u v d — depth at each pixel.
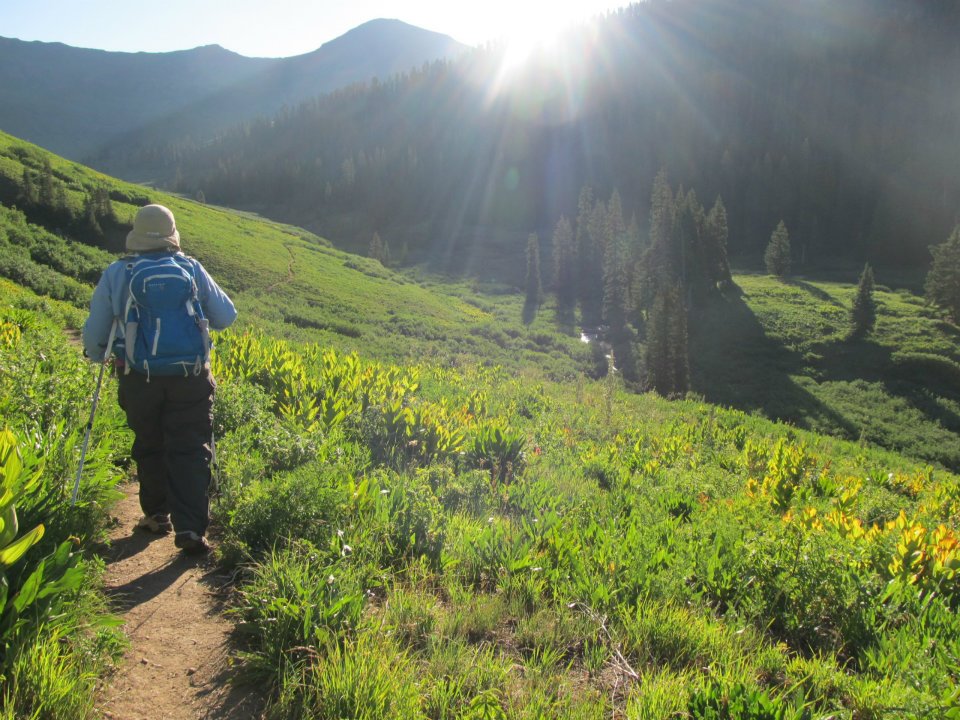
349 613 2.68
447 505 4.58
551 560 3.65
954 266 72.25
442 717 2.26
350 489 3.96
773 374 62.47
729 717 2.31
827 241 128.62
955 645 3.05
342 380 7.59
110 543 3.48
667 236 82.12
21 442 3.40
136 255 3.45
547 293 100.25
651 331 55.56
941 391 57.97
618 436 10.84
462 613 2.96
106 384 5.68
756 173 146.75
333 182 185.25
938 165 137.50
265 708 2.29
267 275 63.47
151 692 2.34
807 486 7.68
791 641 3.38
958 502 7.67
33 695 2.04
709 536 4.46
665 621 3.04
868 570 4.11
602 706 2.37
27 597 2.18
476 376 19.31
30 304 14.78
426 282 111.75
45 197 55.28
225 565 3.36
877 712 2.57
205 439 3.53
